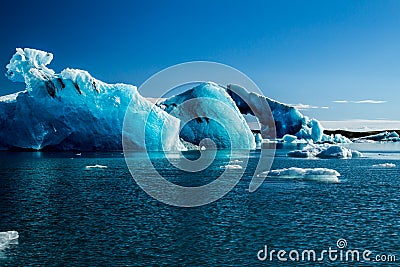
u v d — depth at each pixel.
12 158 47.41
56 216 19.59
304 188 27.14
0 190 26.31
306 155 54.69
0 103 60.69
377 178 31.97
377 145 98.06
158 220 19.06
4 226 17.81
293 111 112.56
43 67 61.09
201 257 14.28
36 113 57.38
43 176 32.88
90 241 15.87
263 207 21.62
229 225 18.20
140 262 13.80
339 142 113.00
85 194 25.20
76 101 58.28
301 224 18.31
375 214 20.03
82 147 59.31
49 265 13.48
